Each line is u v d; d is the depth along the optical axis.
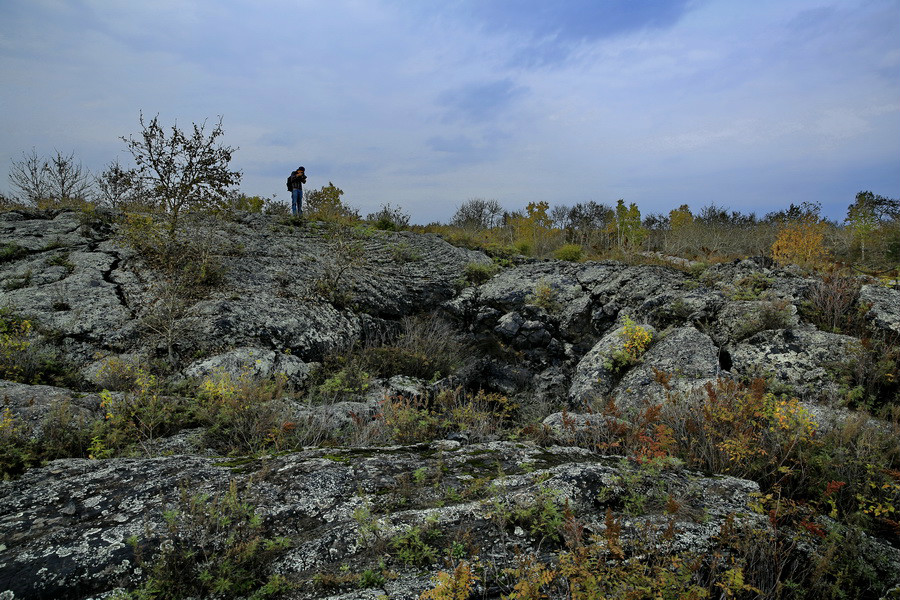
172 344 6.37
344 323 8.18
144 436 4.30
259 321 7.25
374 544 2.56
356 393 6.32
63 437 3.97
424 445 4.00
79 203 11.41
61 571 2.32
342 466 3.40
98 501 2.91
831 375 5.07
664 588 2.11
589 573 2.07
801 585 2.47
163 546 2.38
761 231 15.56
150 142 8.23
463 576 2.06
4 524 2.71
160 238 8.36
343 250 10.01
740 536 2.60
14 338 5.71
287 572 2.42
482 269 10.81
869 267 10.84
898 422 4.05
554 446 3.92
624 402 5.45
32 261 7.67
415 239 12.38
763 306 6.61
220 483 3.13
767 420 3.83
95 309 6.67
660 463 3.13
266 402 4.89
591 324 8.98
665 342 6.55
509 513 2.72
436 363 7.71
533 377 8.23
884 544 2.81
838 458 3.39
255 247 9.76
